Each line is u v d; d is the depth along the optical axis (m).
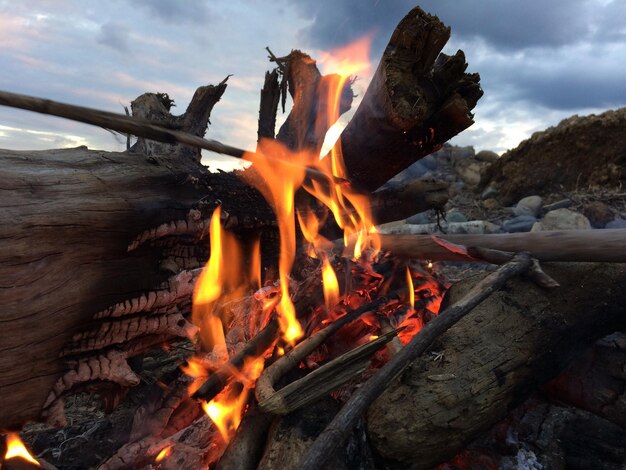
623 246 2.28
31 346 1.81
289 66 3.41
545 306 2.29
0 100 1.39
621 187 7.53
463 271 5.29
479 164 10.93
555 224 6.52
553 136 8.26
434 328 1.98
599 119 7.69
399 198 3.03
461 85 2.27
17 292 1.76
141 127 1.62
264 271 2.96
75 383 1.96
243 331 2.72
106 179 2.18
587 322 2.29
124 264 2.15
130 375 2.13
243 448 1.90
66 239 1.92
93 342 2.06
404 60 2.23
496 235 2.73
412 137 2.39
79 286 1.96
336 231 3.12
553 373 2.24
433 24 2.11
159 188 2.33
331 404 1.96
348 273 2.73
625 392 2.33
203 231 2.46
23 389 1.80
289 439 1.78
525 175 8.77
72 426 2.54
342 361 1.98
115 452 2.19
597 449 2.23
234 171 2.74
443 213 3.17
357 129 2.55
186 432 2.21
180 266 2.45
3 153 2.09
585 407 2.41
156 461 2.14
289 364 2.19
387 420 1.88
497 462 2.16
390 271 2.98
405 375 2.03
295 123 3.23
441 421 1.86
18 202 1.85
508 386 2.03
